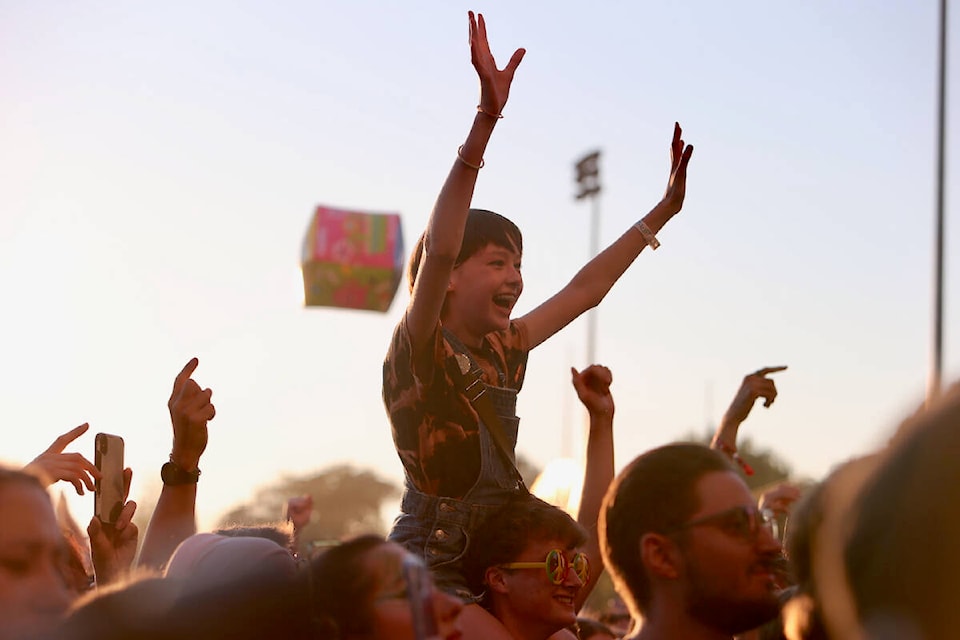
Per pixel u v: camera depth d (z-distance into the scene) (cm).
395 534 380
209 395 376
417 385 374
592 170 3800
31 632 211
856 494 111
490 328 397
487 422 378
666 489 289
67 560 295
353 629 230
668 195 471
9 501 215
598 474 414
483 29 366
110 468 364
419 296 367
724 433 477
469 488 374
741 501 285
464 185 361
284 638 228
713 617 284
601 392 425
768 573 283
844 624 111
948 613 98
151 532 366
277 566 241
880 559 103
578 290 455
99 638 215
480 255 396
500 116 363
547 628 352
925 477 102
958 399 104
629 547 293
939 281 1744
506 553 352
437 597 237
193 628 222
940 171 1773
